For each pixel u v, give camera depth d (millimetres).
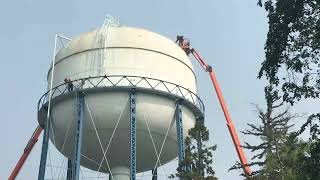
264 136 37125
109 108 39188
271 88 19438
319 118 18969
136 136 39688
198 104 43406
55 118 41469
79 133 38219
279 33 18406
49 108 41656
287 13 18156
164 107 40406
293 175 31031
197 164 37250
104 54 41219
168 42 43969
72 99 40344
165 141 40812
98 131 39406
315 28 18188
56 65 43156
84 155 41312
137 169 43188
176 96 40844
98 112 39156
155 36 43406
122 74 40500
